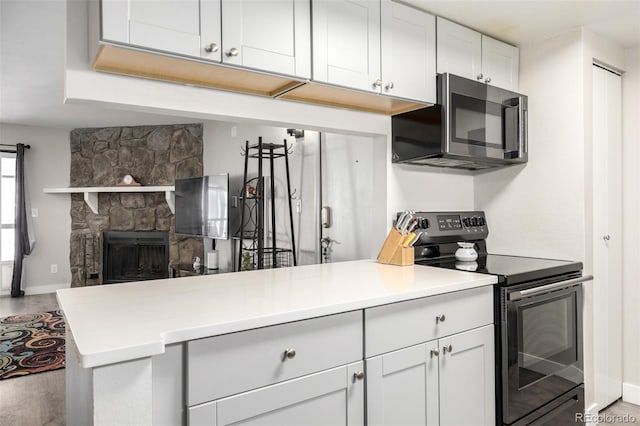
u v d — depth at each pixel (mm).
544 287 1968
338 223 3180
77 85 1446
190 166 5555
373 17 1894
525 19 2217
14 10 2449
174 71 1550
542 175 2473
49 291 5840
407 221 2188
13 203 5641
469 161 2361
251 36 1537
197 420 1087
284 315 1227
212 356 1113
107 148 5793
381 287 1605
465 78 2199
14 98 4281
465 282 1727
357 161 2979
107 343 962
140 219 5746
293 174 3855
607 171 2486
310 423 1295
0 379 2906
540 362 1997
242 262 4523
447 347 1673
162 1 1356
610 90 2537
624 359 2605
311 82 1711
